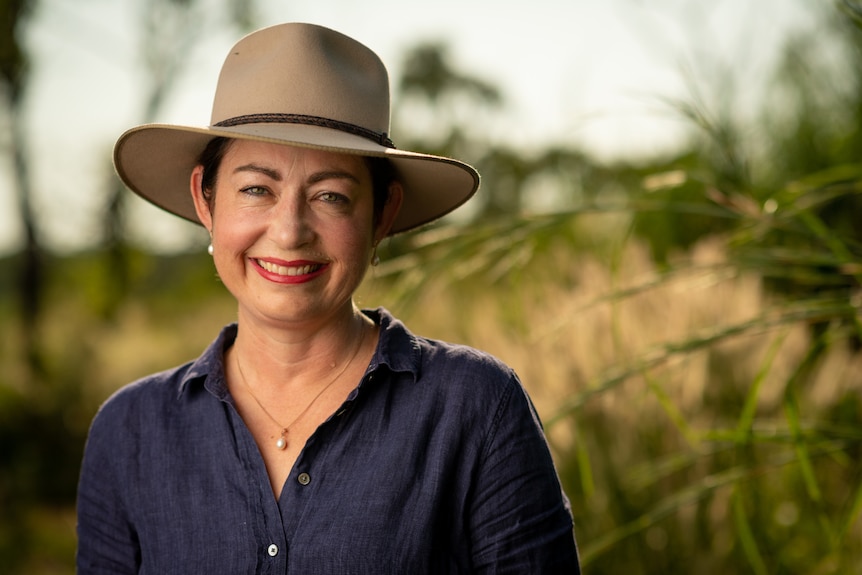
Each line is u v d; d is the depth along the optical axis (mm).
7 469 6816
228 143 1400
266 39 1442
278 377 1441
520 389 1455
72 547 5680
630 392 2867
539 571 1383
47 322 10234
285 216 1332
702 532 2756
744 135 3658
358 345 1479
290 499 1347
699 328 2908
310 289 1370
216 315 9656
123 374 8273
